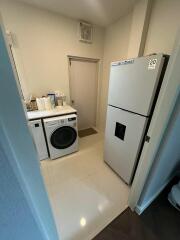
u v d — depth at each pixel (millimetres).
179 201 1331
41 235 505
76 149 2475
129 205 1417
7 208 346
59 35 2283
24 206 374
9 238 401
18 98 334
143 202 1313
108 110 1807
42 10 2004
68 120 2148
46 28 2131
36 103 2270
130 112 1438
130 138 1498
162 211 1359
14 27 1898
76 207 1431
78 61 2779
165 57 1041
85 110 3355
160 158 996
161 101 834
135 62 1251
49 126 2002
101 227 1232
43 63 2314
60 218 1318
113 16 2225
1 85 283
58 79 2570
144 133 1330
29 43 2080
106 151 2066
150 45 1851
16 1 1795
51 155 2207
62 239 1145
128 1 1796
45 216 547
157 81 1100
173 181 1739
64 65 2543
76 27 2395
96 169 2041
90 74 3066
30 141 395
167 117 830
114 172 1974
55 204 1469
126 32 2227
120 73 1469
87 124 3561
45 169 2035
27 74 2229
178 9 1469
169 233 1185
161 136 909
